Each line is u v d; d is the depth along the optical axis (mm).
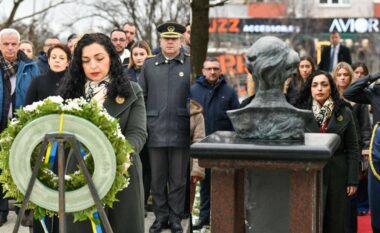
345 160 6031
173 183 7102
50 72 6527
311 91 6215
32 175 3883
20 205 4191
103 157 3973
